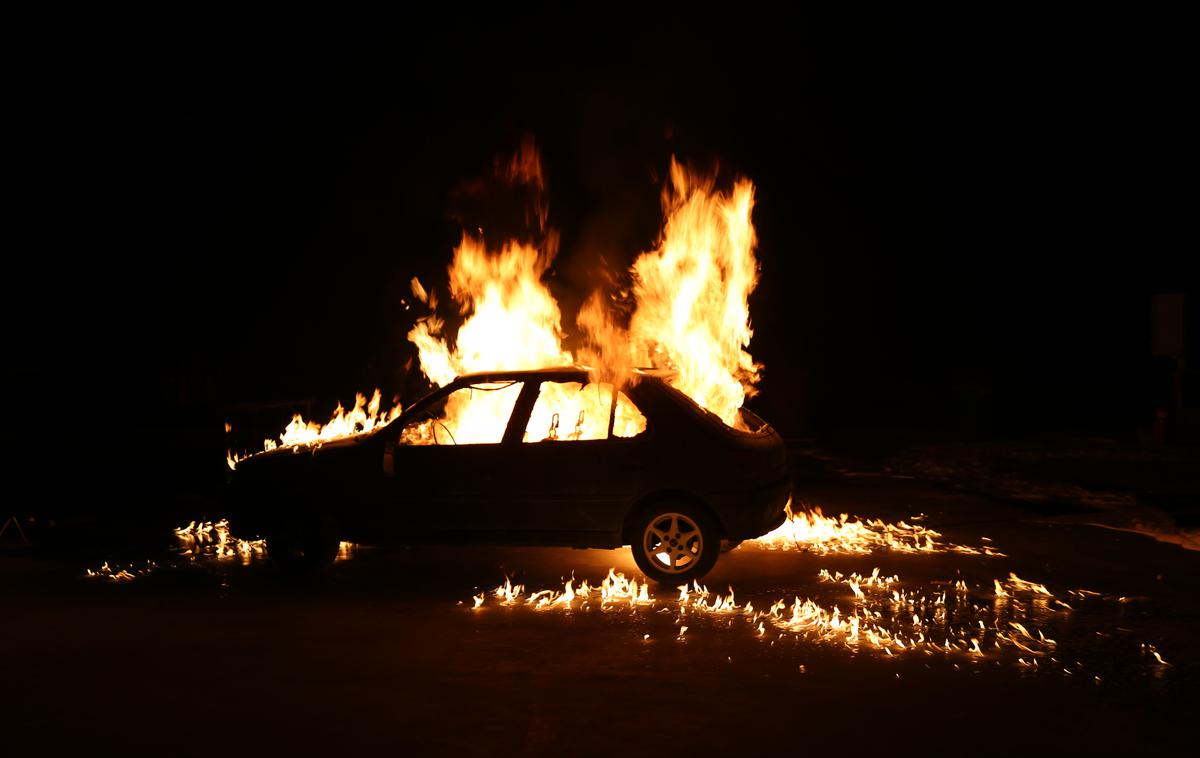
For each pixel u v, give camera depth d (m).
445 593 7.38
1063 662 5.55
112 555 8.97
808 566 8.23
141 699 4.98
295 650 5.84
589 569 8.26
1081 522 10.29
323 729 4.57
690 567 7.56
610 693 5.05
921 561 8.41
